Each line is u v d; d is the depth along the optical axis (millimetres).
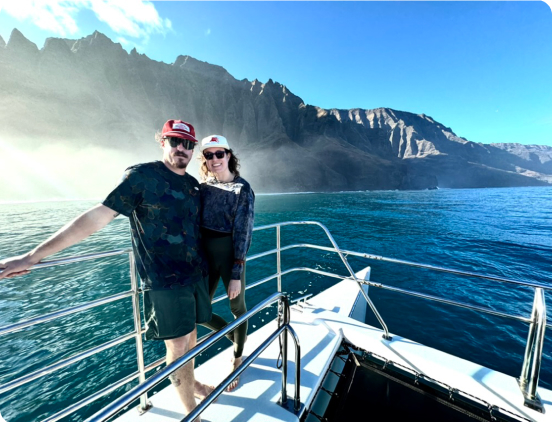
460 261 12953
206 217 1754
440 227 23312
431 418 1771
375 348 2250
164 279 1476
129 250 1713
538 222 25812
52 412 3980
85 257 1473
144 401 1723
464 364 1948
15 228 22938
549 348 5285
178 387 1553
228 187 1753
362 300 3795
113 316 6734
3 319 7043
